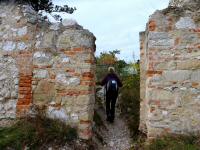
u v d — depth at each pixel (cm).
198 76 360
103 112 535
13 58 402
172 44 366
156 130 360
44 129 366
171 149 329
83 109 382
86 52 387
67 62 390
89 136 382
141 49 442
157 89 364
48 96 391
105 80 505
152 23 370
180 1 415
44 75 394
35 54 398
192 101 359
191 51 363
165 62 365
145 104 414
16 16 407
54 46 395
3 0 416
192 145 331
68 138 367
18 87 397
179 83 362
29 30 402
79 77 386
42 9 544
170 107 361
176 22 368
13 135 357
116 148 400
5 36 406
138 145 378
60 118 386
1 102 399
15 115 394
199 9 367
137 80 649
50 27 402
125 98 577
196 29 365
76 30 392
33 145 351
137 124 460
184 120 358
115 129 468
